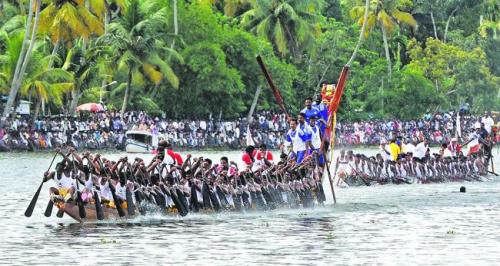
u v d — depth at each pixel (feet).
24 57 472.44
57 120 492.54
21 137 472.85
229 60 567.18
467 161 351.46
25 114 522.06
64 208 201.05
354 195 278.46
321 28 650.84
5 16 549.54
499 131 486.79
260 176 230.89
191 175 218.79
